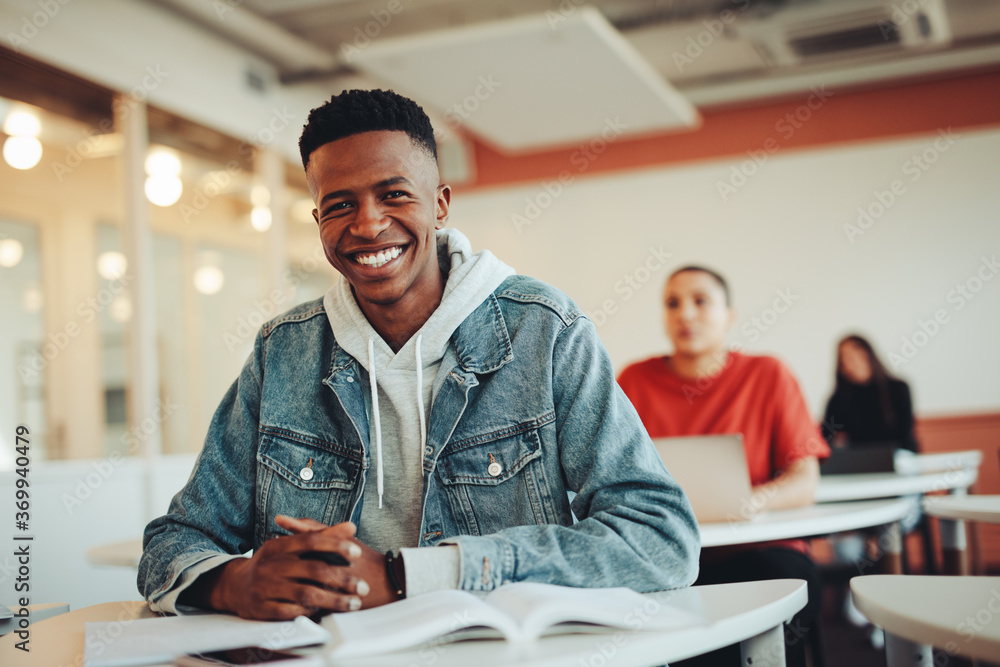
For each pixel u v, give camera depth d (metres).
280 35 4.75
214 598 0.94
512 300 1.15
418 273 1.10
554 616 0.76
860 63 5.37
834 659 2.93
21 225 3.70
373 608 0.85
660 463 1.05
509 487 1.07
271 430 1.15
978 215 5.51
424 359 1.13
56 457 3.74
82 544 3.46
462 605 0.76
